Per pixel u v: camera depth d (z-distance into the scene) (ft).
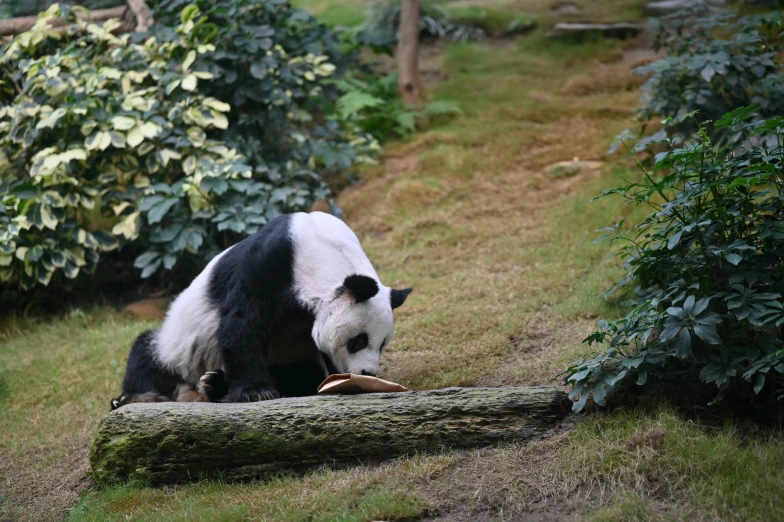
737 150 27.02
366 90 45.34
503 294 27.68
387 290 20.71
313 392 22.65
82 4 39.22
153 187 31.17
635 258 19.58
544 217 33.55
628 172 34.71
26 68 32.27
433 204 36.40
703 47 32.35
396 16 53.88
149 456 18.17
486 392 18.33
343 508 15.98
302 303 19.74
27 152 32.60
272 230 20.65
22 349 29.19
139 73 33.45
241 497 17.06
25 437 22.86
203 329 20.94
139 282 33.99
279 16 39.73
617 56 50.29
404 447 17.63
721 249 17.78
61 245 31.07
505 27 56.13
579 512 15.16
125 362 26.76
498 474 16.51
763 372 16.25
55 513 18.61
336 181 39.19
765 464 15.60
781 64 33.42
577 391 18.11
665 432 16.61
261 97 35.14
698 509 14.70
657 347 18.39
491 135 41.27
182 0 36.65
